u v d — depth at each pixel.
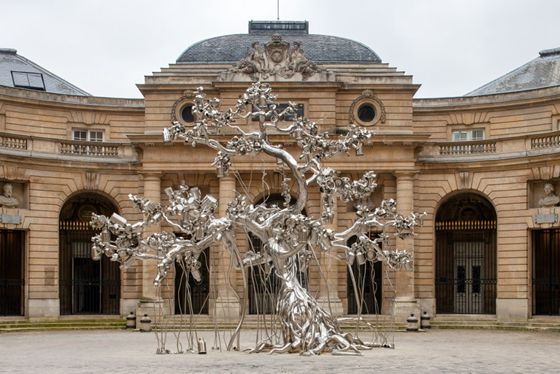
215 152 58.12
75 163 58.62
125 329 55.25
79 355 36.75
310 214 59.19
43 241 57.41
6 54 68.50
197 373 29.33
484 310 60.81
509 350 39.03
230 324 53.16
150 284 57.25
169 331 52.44
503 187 57.81
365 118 59.59
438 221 62.12
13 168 56.34
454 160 59.00
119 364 32.66
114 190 59.97
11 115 60.38
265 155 57.75
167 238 36.34
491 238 61.16
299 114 58.78
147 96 59.59
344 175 58.88
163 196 59.31
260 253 37.25
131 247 39.28
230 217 36.03
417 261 59.38
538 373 29.77
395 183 59.09
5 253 58.03
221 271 57.00
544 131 59.84
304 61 58.78
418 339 46.12
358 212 37.75
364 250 37.75
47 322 55.06
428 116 63.16
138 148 59.12
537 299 58.00
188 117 59.50
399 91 59.38
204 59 63.19
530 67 66.88
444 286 61.81
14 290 58.28
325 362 32.25
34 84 66.25
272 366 30.98
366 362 32.41
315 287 57.25
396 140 57.81
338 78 59.59
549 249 57.59
